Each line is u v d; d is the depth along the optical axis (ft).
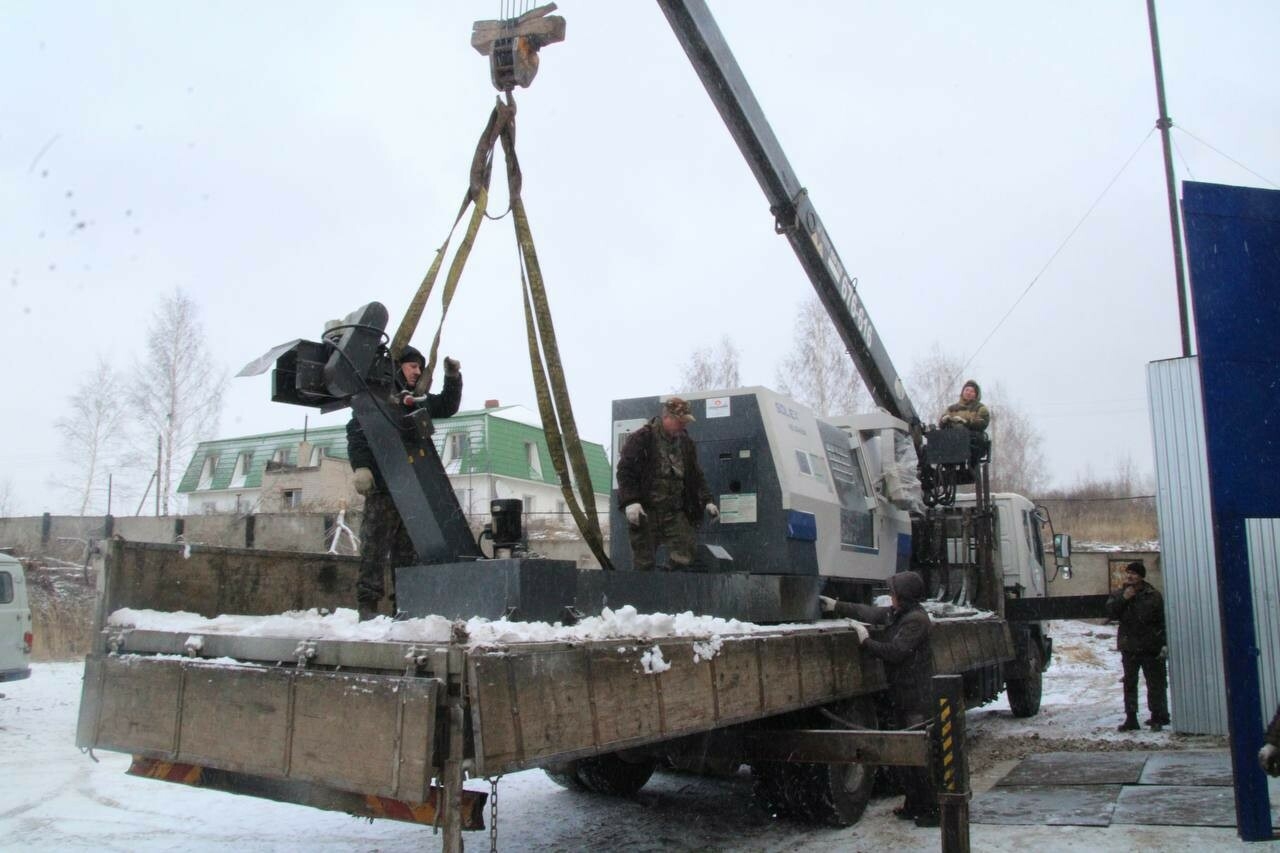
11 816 23.38
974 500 40.47
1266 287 19.27
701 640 15.81
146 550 15.97
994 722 38.01
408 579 15.26
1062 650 62.85
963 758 16.70
